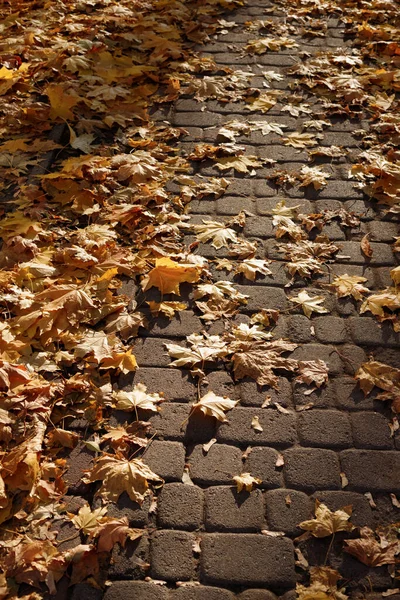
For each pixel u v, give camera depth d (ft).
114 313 7.13
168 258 7.52
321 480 5.83
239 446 6.08
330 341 6.93
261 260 7.72
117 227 8.18
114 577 5.27
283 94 10.55
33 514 5.56
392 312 7.21
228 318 7.15
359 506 5.66
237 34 12.34
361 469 5.91
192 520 5.59
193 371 6.60
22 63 10.90
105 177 8.73
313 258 7.80
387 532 5.51
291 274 7.61
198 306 7.22
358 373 6.60
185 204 8.54
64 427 6.16
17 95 10.22
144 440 6.07
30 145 9.34
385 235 8.13
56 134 9.49
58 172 8.77
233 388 6.51
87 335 6.88
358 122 9.96
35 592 5.16
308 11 13.08
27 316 6.93
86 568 5.28
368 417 6.29
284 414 6.30
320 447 6.07
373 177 8.92
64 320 6.95
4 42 11.44
